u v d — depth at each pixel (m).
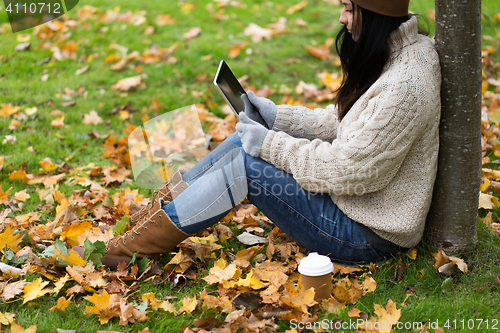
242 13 6.55
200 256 2.37
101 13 6.42
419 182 2.04
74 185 3.28
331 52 5.32
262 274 2.21
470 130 2.12
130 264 2.27
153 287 2.20
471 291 2.08
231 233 2.65
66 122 4.24
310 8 6.61
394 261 2.22
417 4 6.19
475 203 2.23
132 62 5.38
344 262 2.25
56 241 2.29
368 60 2.03
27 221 2.72
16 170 3.39
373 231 2.11
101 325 1.96
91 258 2.25
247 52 5.46
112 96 4.71
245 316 1.95
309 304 1.89
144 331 1.87
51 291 2.10
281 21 6.18
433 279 2.15
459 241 2.26
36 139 3.89
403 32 1.99
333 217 2.13
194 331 1.88
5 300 2.04
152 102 4.54
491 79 4.48
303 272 1.98
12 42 5.80
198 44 5.67
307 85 4.72
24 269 2.23
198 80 4.92
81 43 5.77
